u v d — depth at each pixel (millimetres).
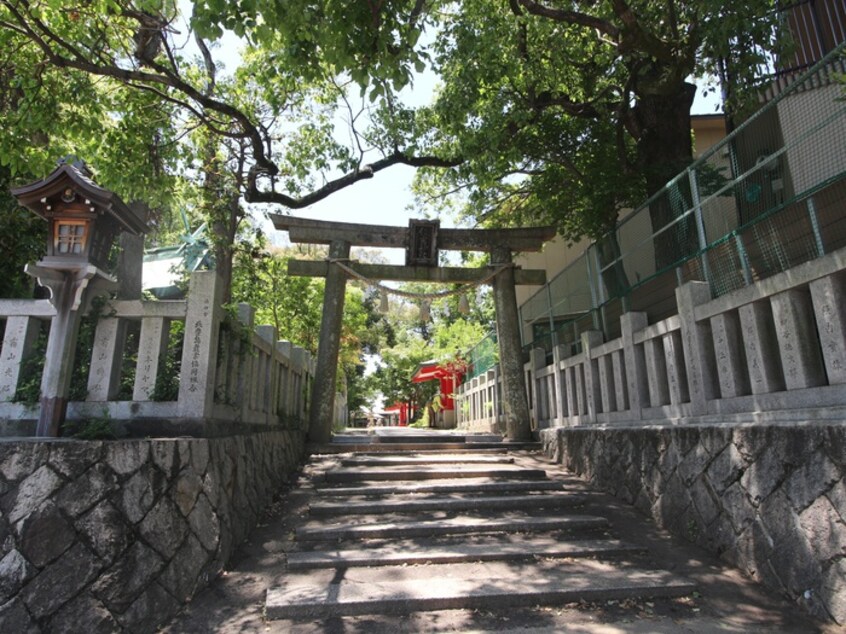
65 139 7344
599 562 4809
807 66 8078
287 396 8914
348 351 19625
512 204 14586
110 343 5105
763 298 4766
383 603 3984
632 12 7238
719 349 5336
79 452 3828
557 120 10641
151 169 7949
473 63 8500
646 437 6082
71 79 7285
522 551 4914
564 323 10344
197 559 4293
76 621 3459
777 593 4055
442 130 10312
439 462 8273
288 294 13992
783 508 4062
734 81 7355
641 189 9344
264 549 5082
